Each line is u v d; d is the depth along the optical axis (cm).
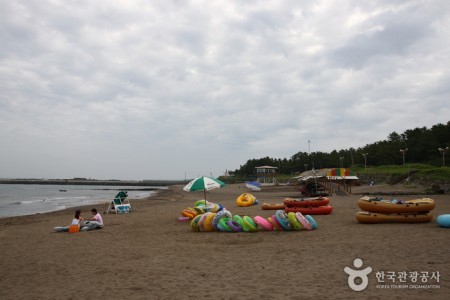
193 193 6153
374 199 1468
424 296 538
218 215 1349
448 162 7775
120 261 860
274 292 577
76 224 1438
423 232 1123
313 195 3628
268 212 2116
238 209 2362
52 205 3859
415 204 1374
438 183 4569
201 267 766
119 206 2345
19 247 1113
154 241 1159
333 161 12019
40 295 614
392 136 11988
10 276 759
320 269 714
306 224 1276
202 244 1073
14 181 18212
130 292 610
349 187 4416
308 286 603
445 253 808
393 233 1123
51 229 1570
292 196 4169
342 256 824
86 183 18462
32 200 4956
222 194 5338
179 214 2144
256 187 5984
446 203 2359
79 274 749
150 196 5669
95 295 601
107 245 1104
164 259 862
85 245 1115
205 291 598
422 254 806
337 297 543
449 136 8981
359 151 11544
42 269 809
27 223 1894
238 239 1148
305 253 876
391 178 6419
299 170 13700
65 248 1073
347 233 1172
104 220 1888
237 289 601
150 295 589
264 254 884
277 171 14425
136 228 1516
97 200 4941
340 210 2023
